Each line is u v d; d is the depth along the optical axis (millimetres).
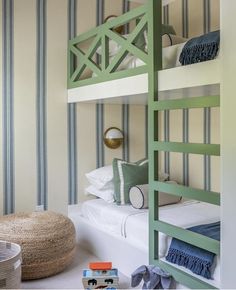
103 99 3104
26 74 3277
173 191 2234
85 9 3549
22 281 2580
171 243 2348
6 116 3193
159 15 2354
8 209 3227
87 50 3441
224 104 1781
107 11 3678
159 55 2355
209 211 2811
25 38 3248
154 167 2385
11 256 2449
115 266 2805
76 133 3574
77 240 3357
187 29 3719
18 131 3262
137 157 3961
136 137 3941
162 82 2309
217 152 1930
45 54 3369
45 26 3350
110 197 3273
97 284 2379
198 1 3578
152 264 2367
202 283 2004
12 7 3166
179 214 2707
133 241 2652
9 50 3174
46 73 3389
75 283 2553
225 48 1770
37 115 3355
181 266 2238
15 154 3254
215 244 1952
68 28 3467
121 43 2691
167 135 3945
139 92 2490
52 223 2756
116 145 3738
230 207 1757
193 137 3627
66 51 3482
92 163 3672
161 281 2215
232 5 1729
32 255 2539
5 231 2621
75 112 3564
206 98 1992
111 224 2908
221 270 1809
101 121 3715
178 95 2639
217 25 3387
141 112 3973
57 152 3473
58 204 3488
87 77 3518
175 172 3889
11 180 3238
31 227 2662
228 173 1766
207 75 1990
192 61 2164
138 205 2928
